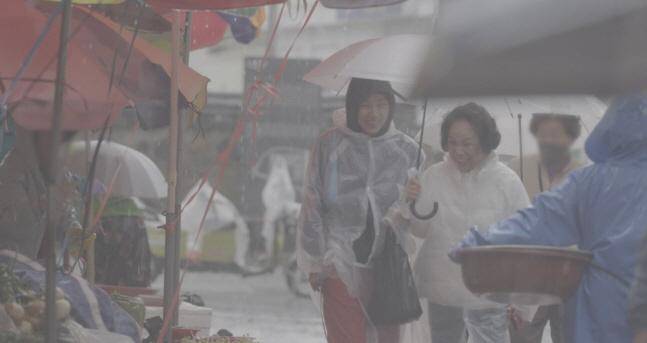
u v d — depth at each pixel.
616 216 9.26
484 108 12.64
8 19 10.38
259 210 38.50
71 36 9.88
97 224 13.55
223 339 12.45
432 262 12.81
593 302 9.28
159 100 11.13
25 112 10.46
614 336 9.22
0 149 10.20
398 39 13.04
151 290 14.01
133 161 15.88
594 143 9.43
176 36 11.13
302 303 29.78
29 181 10.93
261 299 30.47
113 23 11.16
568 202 9.45
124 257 15.34
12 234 10.98
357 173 12.95
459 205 12.70
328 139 13.06
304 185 13.09
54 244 8.94
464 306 12.73
